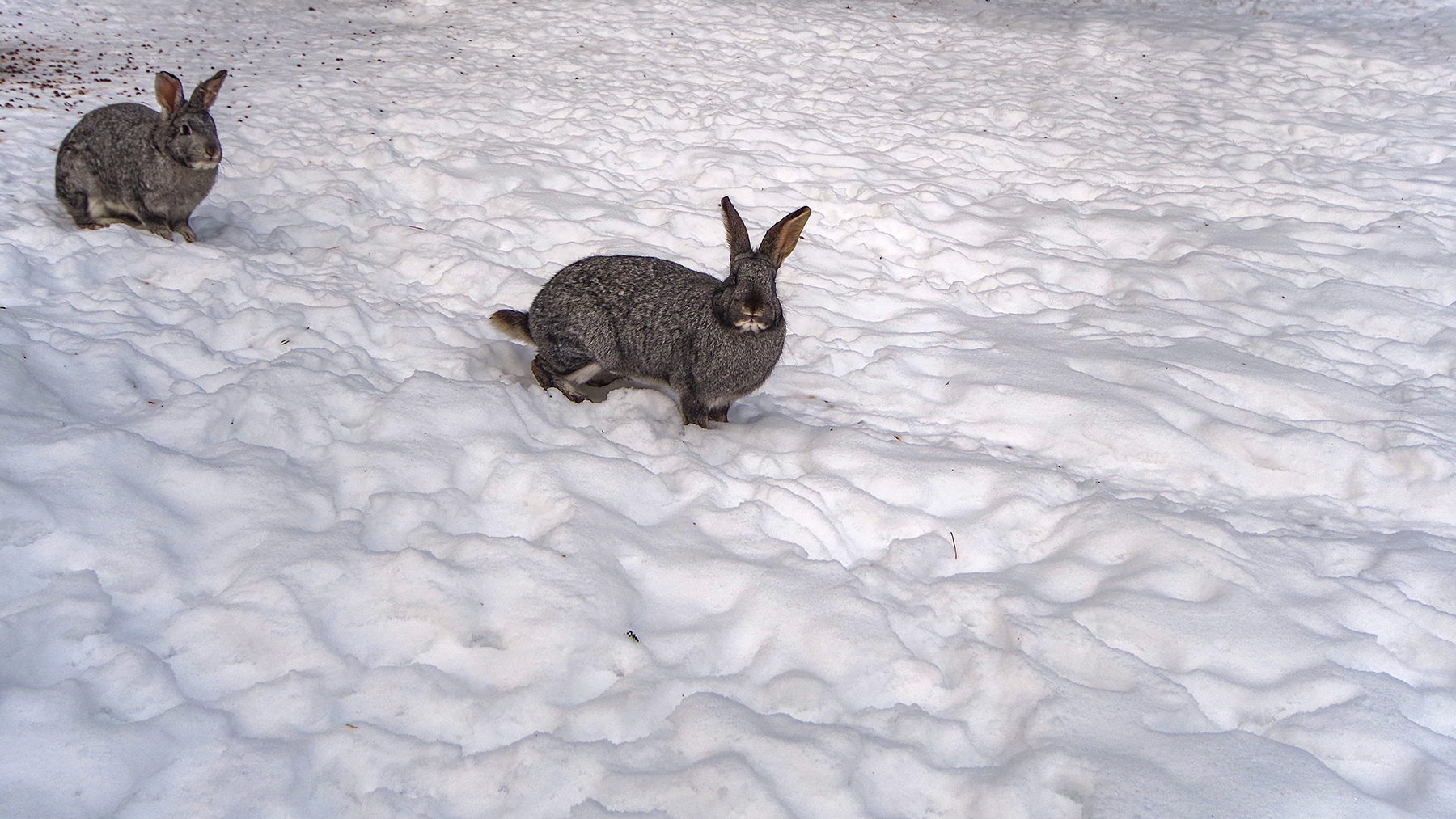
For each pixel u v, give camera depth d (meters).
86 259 2.22
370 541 1.60
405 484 1.69
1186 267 2.65
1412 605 1.60
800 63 4.55
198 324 2.02
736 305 1.78
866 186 3.02
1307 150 3.47
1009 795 1.36
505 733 1.41
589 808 1.33
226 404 1.76
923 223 2.83
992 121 3.78
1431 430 2.02
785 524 1.71
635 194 2.92
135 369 1.86
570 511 1.65
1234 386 2.14
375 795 1.33
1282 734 1.44
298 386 1.84
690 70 4.29
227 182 2.76
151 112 2.43
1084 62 4.58
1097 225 2.88
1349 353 2.30
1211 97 4.05
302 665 1.43
